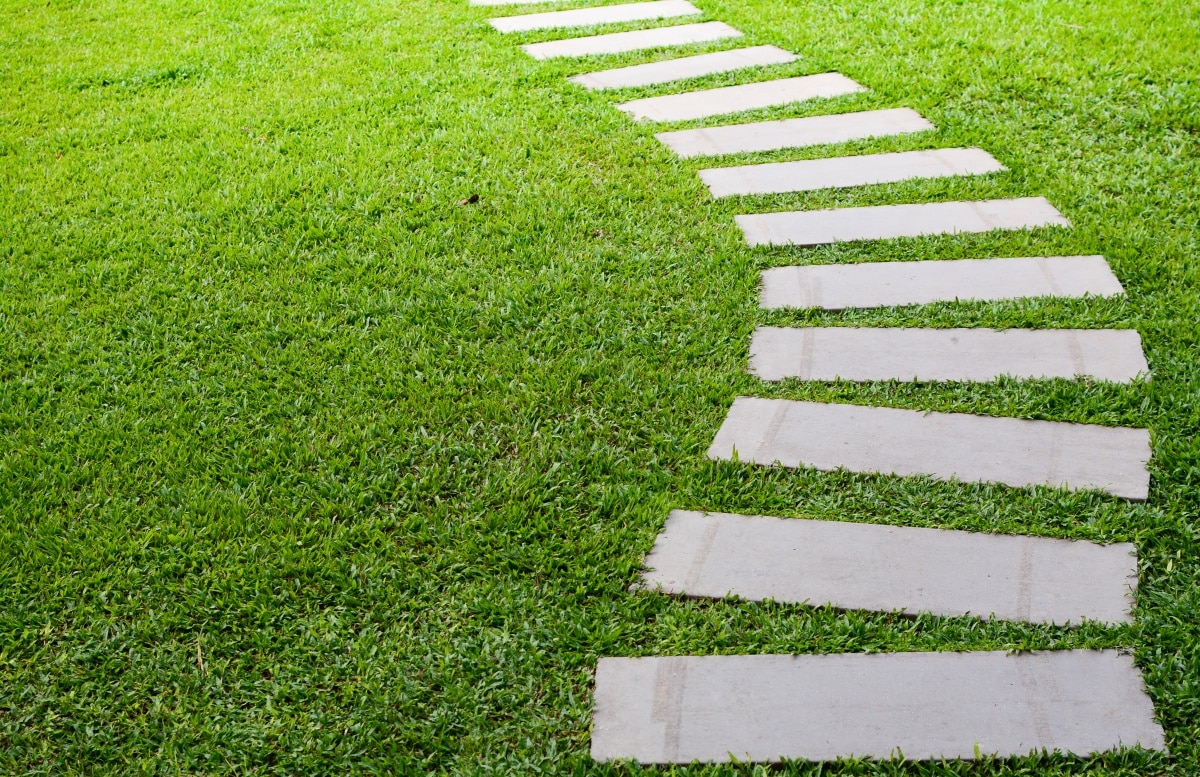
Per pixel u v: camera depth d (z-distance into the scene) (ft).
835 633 7.20
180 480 8.82
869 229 12.36
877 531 8.05
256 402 9.75
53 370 10.27
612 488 8.60
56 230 13.05
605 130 15.46
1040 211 12.46
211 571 7.93
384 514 8.45
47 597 7.74
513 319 10.85
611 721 6.72
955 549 7.84
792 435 9.11
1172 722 6.51
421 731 6.74
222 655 7.31
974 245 11.84
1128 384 9.39
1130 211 12.26
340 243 12.59
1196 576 7.49
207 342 10.69
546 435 9.25
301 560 7.96
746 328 10.56
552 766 6.48
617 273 11.66
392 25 20.97
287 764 6.57
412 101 16.88
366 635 7.35
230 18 21.77
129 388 9.98
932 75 16.57
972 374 9.75
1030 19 18.63
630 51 19.01
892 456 8.80
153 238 12.77
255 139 15.65
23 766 6.61
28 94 17.84
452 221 12.94
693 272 11.64
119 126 16.31
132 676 7.13
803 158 14.30
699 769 6.39
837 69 17.34
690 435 9.11
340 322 10.99
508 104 16.57
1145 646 6.97
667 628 7.35
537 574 7.87
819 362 10.05
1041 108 15.17
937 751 6.43
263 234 12.80
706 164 14.34
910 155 14.15
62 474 8.84
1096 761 6.33
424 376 10.07
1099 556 7.70
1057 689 6.74
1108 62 16.33
